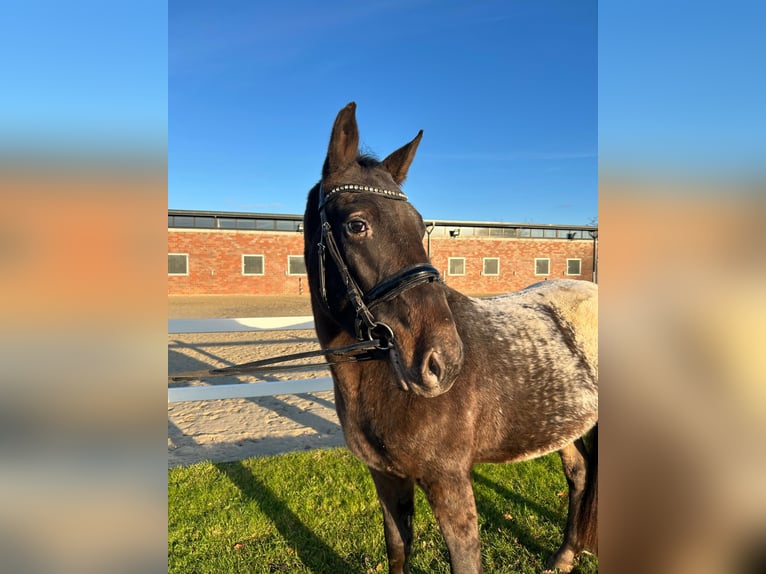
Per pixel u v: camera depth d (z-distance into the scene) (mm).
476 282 28047
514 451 2549
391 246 1884
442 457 2156
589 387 2744
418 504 3871
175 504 3842
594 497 2850
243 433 5555
